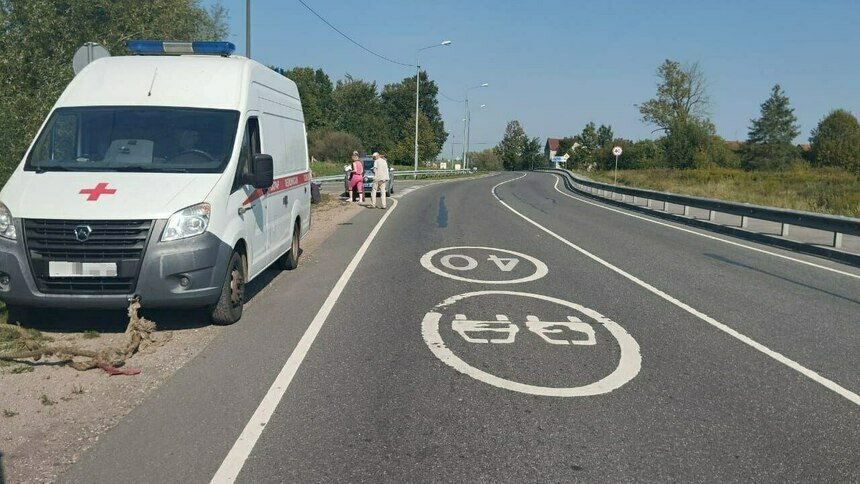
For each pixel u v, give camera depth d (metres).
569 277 10.82
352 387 5.65
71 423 4.89
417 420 5.00
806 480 4.19
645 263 12.45
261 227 8.72
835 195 30.84
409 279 10.39
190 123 7.89
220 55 9.01
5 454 4.38
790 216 15.73
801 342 7.30
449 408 5.24
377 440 4.65
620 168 85.00
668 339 7.30
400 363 6.30
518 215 22.19
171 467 4.21
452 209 23.84
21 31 14.77
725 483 4.14
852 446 4.69
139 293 6.70
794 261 13.33
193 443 4.55
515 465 4.32
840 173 53.97
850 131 92.69
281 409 5.16
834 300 9.57
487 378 5.93
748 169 86.56
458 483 4.08
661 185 47.53
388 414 5.10
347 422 4.94
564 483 4.10
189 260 6.81
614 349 6.89
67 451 4.44
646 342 7.17
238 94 8.33
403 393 5.54
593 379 5.96
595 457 4.45
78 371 6.01
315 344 6.87
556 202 30.11
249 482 4.04
